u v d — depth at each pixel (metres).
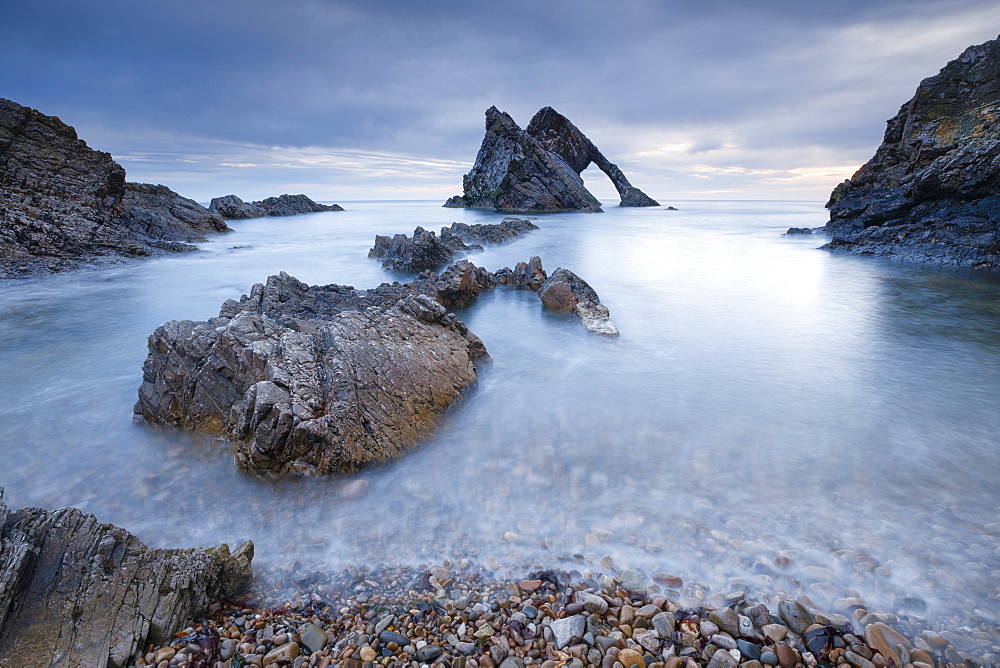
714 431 7.55
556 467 6.57
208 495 5.98
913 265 22.66
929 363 10.59
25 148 24.81
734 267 23.38
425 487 6.12
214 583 4.32
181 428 7.51
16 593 3.51
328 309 13.61
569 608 4.15
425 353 9.02
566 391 9.16
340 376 7.24
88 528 4.15
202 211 40.50
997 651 3.75
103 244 23.58
